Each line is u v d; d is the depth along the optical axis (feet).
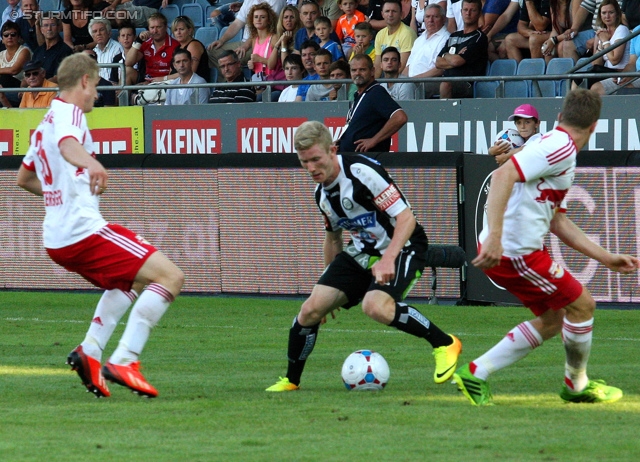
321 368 66.95
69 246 52.95
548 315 50.70
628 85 109.19
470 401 51.72
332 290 55.42
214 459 38.73
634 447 40.42
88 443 42.09
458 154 106.32
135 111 129.59
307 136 52.60
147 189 120.67
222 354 74.38
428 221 107.96
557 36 126.11
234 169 116.06
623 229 99.66
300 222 113.19
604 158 99.96
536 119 89.66
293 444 41.50
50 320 97.91
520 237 49.34
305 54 128.16
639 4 123.95
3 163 126.31
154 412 49.55
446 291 108.58
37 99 137.08
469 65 122.83
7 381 60.80
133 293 54.80
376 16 139.95
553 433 43.42
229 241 117.08
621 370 64.28
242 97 125.70
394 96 119.14
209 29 155.12
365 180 53.11
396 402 52.01
